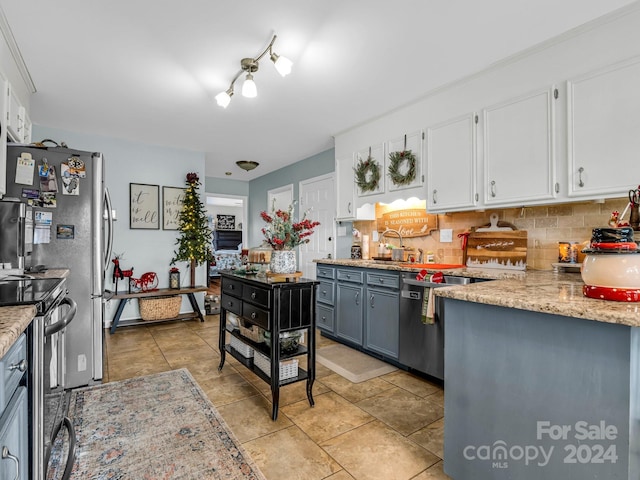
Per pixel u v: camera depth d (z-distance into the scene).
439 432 1.92
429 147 2.95
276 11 1.87
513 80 2.38
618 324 1.05
